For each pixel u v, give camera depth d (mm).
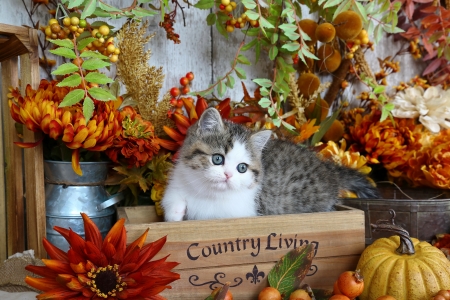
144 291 560
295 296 616
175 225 615
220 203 688
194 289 626
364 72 897
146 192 780
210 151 687
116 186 758
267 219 642
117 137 685
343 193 790
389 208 743
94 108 659
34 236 673
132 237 604
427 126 865
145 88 759
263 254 645
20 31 644
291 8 750
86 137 633
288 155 767
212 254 628
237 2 834
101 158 732
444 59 962
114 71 824
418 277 613
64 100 603
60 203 685
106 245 570
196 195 690
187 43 863
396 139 857
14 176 716
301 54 744
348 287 604
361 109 934
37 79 662
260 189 719
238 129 723
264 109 825
